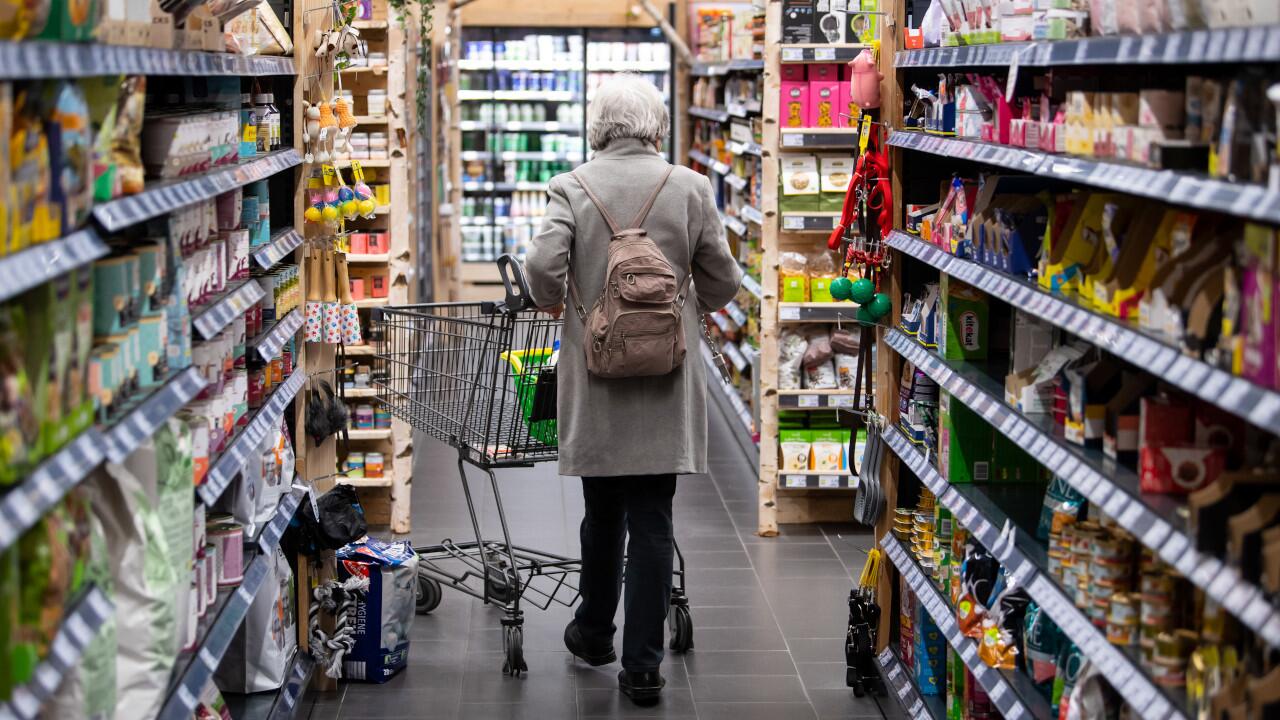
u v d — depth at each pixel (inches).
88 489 90.3
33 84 79.3
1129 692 93.0
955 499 141.7
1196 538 82.7
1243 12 78.9
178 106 136.3
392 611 180.9
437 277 450.6
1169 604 95.2
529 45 539.5
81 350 85.7
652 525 173.8
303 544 167.9
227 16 125.6
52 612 77.9
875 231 176.2
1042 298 114.9
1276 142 74.9
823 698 176.7
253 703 147.4
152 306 104.7
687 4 474.6
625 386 170.2
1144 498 94.2
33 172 75.7
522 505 270.8
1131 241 103.5
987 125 136.2
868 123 172.9
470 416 191.8
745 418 305.0
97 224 88.8
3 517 68.0
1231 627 87.3
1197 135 92.4
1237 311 81.2
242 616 126.8
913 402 165.5
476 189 550.3
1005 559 123.6
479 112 553.3
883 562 176.6
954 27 147.0
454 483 288.2
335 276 184.7
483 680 182.9
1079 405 110.4
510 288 178.7
